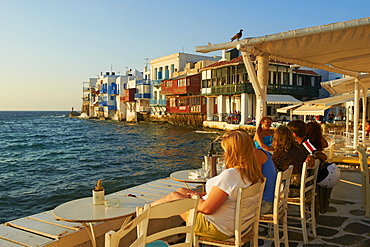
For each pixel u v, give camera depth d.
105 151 29.06
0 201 12.37
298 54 5.76
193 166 20.41
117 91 82.44
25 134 51.75
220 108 44.78
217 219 2.97
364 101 12.33
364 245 4.17
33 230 4.03
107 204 3.48
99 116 98.94
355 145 10.06
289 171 3.85
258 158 3.72
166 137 41.66
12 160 24.00
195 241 3.10
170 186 6.57
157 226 4.88
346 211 5.51
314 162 4.45
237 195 2.88
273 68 39.31
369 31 4.49
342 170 8.66
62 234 3.86
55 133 53.59
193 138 38.94
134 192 6.08
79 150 30.20
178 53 57.50
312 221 4.48
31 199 12.70
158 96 63.72
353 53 5.87
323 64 7.39
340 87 11.20
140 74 84.00
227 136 3.04
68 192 13.71
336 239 4.37
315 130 5.19
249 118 38.75
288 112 41.16
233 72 41.12
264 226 4.63
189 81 49.09
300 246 4.18
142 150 29.53
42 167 20.64
